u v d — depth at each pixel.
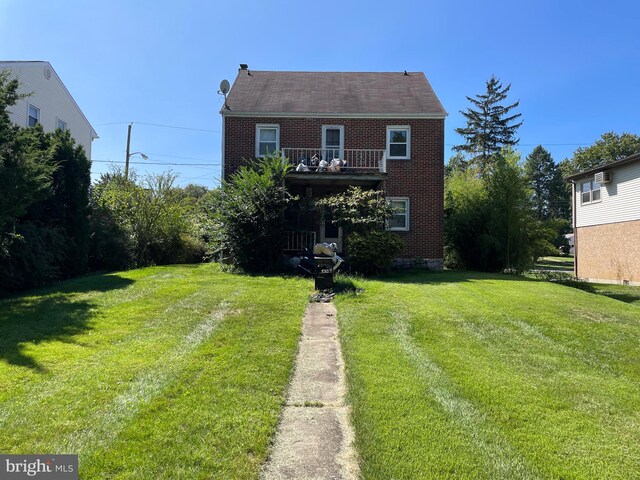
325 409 4.13
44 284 10.56
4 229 9.26
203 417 3.75
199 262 18.22
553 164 62.91
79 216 12.57
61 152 12.05
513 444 3.48
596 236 21.94
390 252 12.82
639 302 12.98
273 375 4.78
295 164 15.69
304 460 3.25
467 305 8.41
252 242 12.49
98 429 3.50
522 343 6.31
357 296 9.00
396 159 16.20
